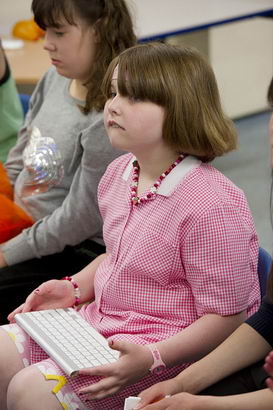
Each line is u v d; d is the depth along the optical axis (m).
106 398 2.58
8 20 6.51
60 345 2.62
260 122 8.02
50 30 3.28
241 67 7.93
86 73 3.36
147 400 2.34
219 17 6.22
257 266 2.77
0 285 3.38
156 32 5.75
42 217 3.55
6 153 4.19
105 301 2.81
